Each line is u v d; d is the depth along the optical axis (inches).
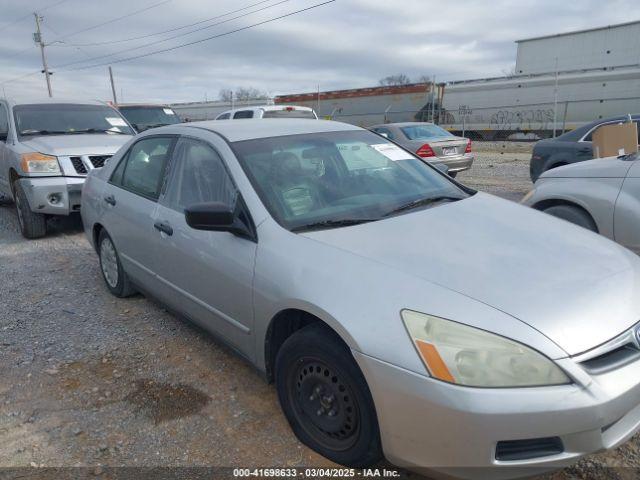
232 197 126.6
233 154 132.2
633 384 85.0
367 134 161.8
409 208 129.1
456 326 85.7
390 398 88.3
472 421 81.4
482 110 1261.1
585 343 84.2
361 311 93.1
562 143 360.2
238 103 1293.1
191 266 135.5
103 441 114.7
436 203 134.1
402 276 95.4
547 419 80.4
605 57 1513.3
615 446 86.4
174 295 149.8
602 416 81.5
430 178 150.7
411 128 509.0
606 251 109.9
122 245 174.7
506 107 1228.5
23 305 191.9
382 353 88.7
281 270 108.1
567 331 84.6
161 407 126.6
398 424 88.5
